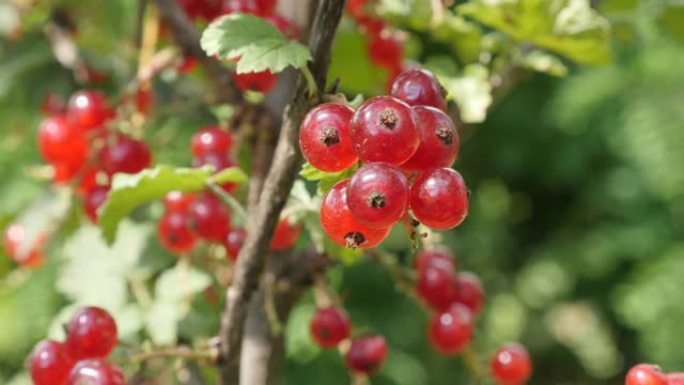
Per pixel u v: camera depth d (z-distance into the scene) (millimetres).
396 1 348
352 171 257
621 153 1008
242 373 318
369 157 238
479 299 341
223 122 356
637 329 1071
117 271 376
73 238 389
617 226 1054
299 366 796
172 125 408
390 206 233
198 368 341
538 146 1094
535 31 339
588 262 1069
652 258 1002
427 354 942
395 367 850
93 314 285
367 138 237
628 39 398
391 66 354
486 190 1171
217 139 324
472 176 1130
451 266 333
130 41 425
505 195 1190
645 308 927
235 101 324
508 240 1179
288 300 324
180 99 406
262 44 259
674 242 1007
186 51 331
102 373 271
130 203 301
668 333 920
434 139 243
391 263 331
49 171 347
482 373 336
